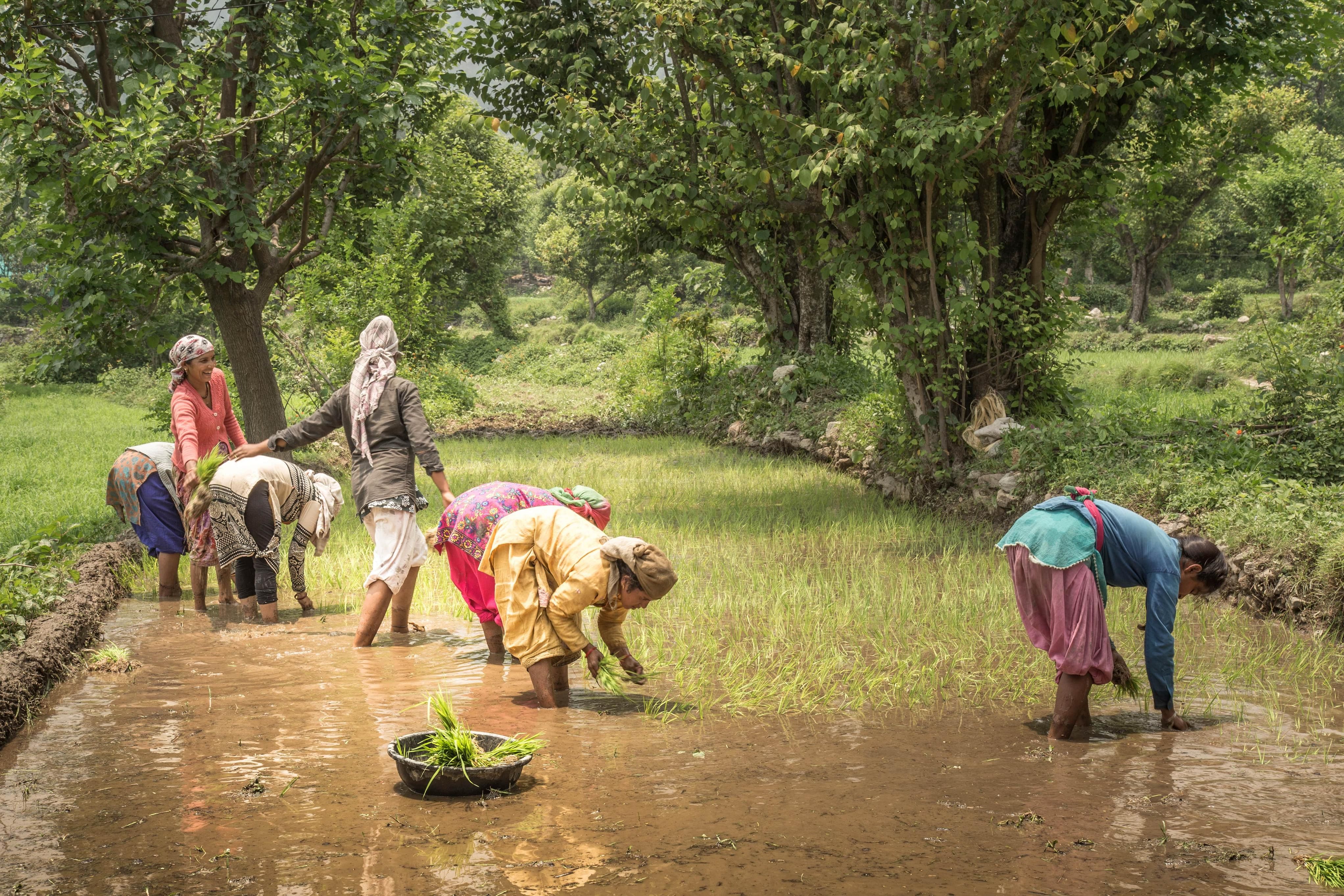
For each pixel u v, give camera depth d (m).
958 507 11.91
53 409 31.41
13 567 7.40
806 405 19.38
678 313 27.64
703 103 13.03
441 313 41.03
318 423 7.38
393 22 14.13
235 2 13.09
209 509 7.84
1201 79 12.88
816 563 9.48
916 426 13.16
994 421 12.34
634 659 6.10
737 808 4.14
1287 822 4.02
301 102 13.16
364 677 6.20
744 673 6.16
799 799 4.25
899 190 11.27
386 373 7.20
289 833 3.88
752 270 21.06
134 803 4.20
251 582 7.75
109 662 6.29
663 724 5.31
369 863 3.61
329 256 24.94
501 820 4.01
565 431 25.09
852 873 3.54
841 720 5.38
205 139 11.84
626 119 12.99
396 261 27.06
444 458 19.61
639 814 4.07
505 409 29.88
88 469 16.33
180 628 7.52
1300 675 6.18
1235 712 5.52
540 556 5.64
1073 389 13.77
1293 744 5.00
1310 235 14.77
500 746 4.52
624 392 27.27
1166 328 49.00
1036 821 4.00
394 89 13.08
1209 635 7.07
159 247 12.47
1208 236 55.56
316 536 8.00
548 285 107.88
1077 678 5.04
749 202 12.68
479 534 6.35
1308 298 40.16
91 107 12.98
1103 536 5.15
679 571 9.01
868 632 7.14
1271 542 7.82
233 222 12.76
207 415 8.34
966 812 4.11
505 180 50.25
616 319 73.06
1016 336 12.73
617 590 5.59
